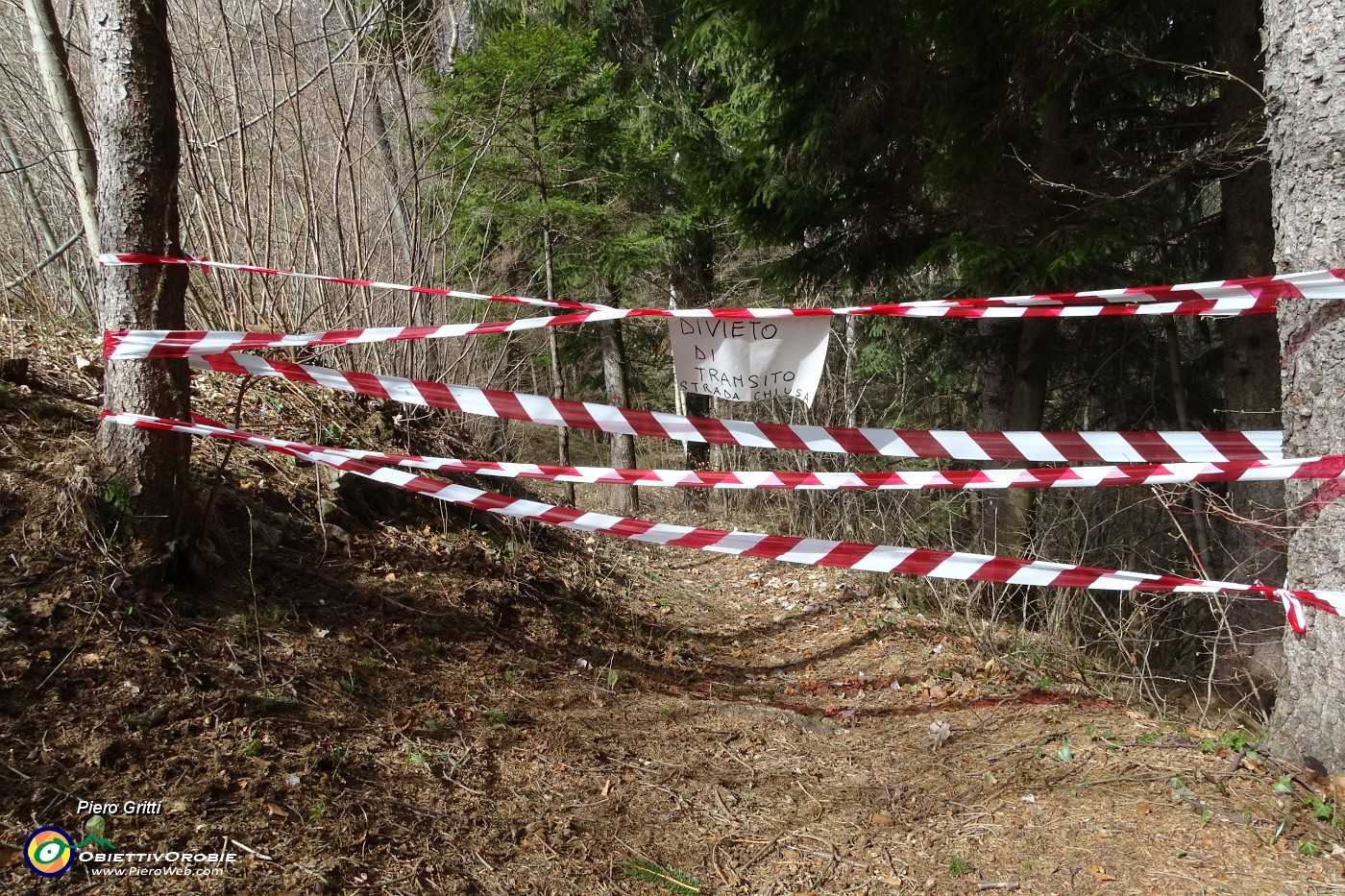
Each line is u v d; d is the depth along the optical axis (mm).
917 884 2615
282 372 3047
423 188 6938
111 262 2822
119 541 2869
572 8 10625
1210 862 2598
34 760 2232
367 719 2939
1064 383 7863
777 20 5051
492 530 5367
